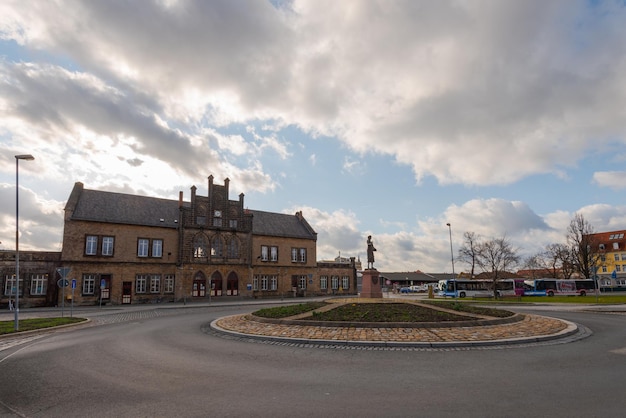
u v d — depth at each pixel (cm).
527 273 10069
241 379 844
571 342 1306
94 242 3912
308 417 608
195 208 4609
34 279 3600
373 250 2903
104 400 702
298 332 1423
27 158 2020
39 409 659
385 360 1034
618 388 757
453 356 1082
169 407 660
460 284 5753
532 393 726
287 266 5428
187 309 3153
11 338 1595
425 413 622
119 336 1542
